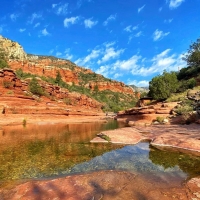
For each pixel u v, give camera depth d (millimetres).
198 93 30281
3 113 33969
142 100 51188
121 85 183875
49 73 133500
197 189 6477
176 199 5820
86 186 6781
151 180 7387
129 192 6316
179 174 8094
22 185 6883
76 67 199000
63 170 8758
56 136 19141
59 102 57438
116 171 8422
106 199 5840
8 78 40906
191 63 56812
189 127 20094
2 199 5906
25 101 40438
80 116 54969
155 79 45219
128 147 13680
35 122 35562
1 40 155000
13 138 17750
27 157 10922
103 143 15125
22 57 158875
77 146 14000
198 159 10469
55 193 6238
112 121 45000
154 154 11641
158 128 21641
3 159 10531
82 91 107312
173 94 41719
